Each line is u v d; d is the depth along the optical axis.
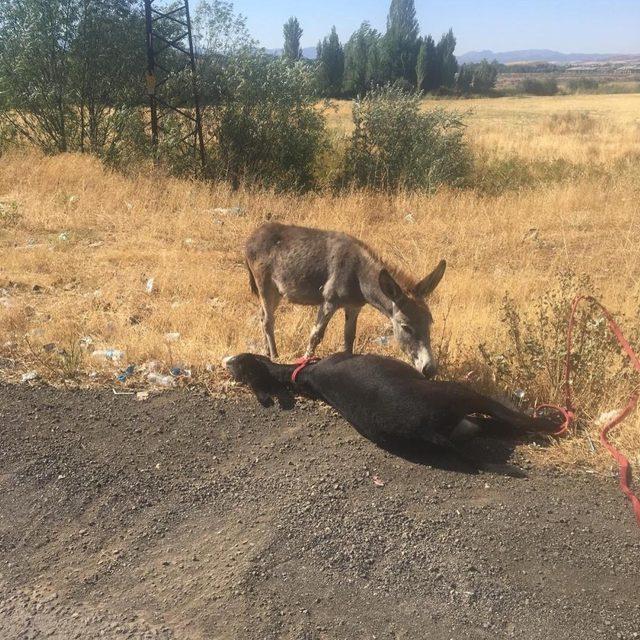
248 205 13.32
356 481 4.35
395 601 3.34
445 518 3.96
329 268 5.74
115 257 9.85
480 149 22.31
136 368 6.03
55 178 14.38
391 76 80.44
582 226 12.21
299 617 3.25
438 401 4.46
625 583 3.45
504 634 3.13
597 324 5.29
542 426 4.74
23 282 8.60
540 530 3.85
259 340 6.84
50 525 4.04
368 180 16.59
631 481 4.30
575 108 54.16
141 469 4.57
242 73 17.00
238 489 4.32
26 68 17.64
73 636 3.19
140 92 18.62
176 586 3.50
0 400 5.48
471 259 9.93
